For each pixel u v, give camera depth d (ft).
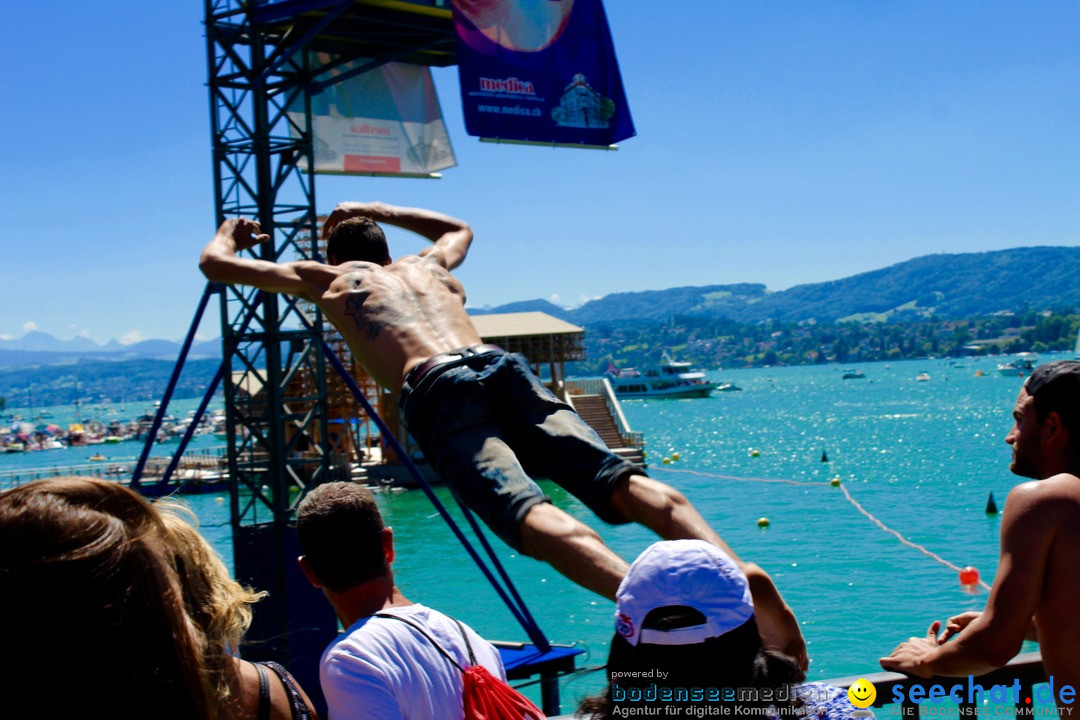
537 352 176.86
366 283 17.34
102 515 5.46
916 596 72.54
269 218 59.93
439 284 17.61
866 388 568.00
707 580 6.69
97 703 5.02
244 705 6.68
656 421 352.69
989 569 81.56
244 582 56.95
